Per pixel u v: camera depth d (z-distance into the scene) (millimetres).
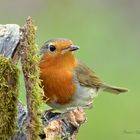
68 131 9383
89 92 11906
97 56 19766
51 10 23031
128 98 16922
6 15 22922
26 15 22969
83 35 21203
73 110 9617
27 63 8789
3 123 8859
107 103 16500
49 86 10672
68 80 10898
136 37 22469
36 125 8766
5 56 9211
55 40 10789
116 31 22531
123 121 16172
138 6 24203
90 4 23812
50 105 10930
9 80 8867
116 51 20625
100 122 15945
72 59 11078
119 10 24047
